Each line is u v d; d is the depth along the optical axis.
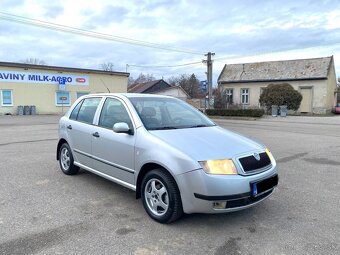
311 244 3.49
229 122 22.73
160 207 4.04
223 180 3.57
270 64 41.31
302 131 15.62
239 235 3.69
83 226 3.87
